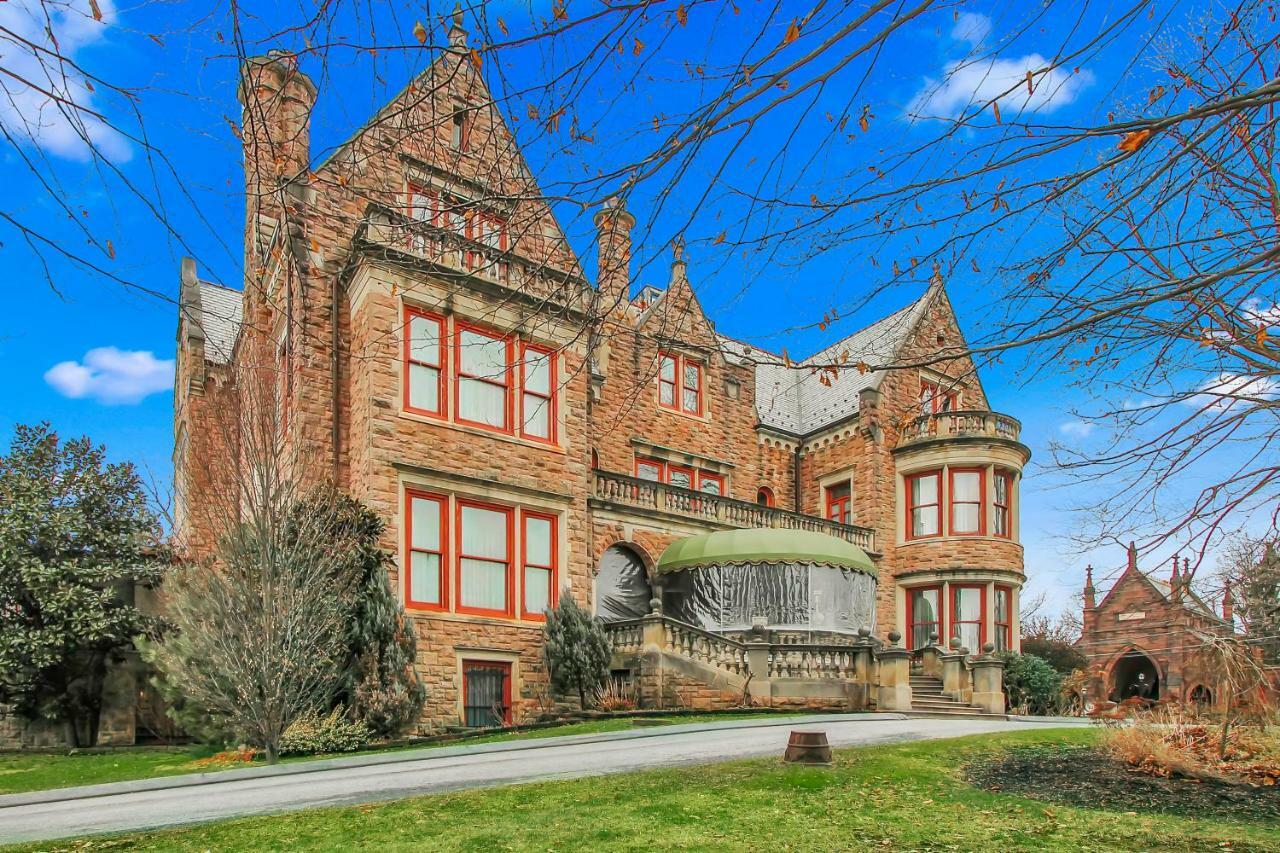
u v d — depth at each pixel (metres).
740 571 26.52
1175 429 8.22
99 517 21.08
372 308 21.05
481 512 22.47
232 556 16.47
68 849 9.37
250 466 17.52
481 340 22.88
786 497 36.34
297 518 17.17
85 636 19.17
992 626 32.78
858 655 24.22
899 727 18.83
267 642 15.92
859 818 10.40
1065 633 59.25
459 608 21.62
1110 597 38.75
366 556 18.83
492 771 13.30
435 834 9.47
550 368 24.14
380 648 18.42
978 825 10.31
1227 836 10.15
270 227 21.81
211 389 21.59
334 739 16.66
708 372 33.66
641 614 27.91
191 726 17.53
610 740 16.64
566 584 23.52
